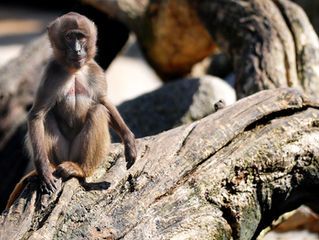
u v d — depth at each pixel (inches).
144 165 392.8
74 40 430.9
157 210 367.2
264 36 589.0
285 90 428.8
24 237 347.6
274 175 398.3
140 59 1379.2
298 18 608.4
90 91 454.3
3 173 752.3
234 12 626.8
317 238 530.0
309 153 406.0
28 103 792.3
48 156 438.3
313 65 576.4
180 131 415.5
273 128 404.5
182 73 829.8
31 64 800.9
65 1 2151.8
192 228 365.4
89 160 428.1
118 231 354.6
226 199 384.2
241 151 393.4
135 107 653.3
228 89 677.9
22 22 1925.4
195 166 390.0
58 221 355.9
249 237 401.1
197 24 714.8
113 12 787.4
